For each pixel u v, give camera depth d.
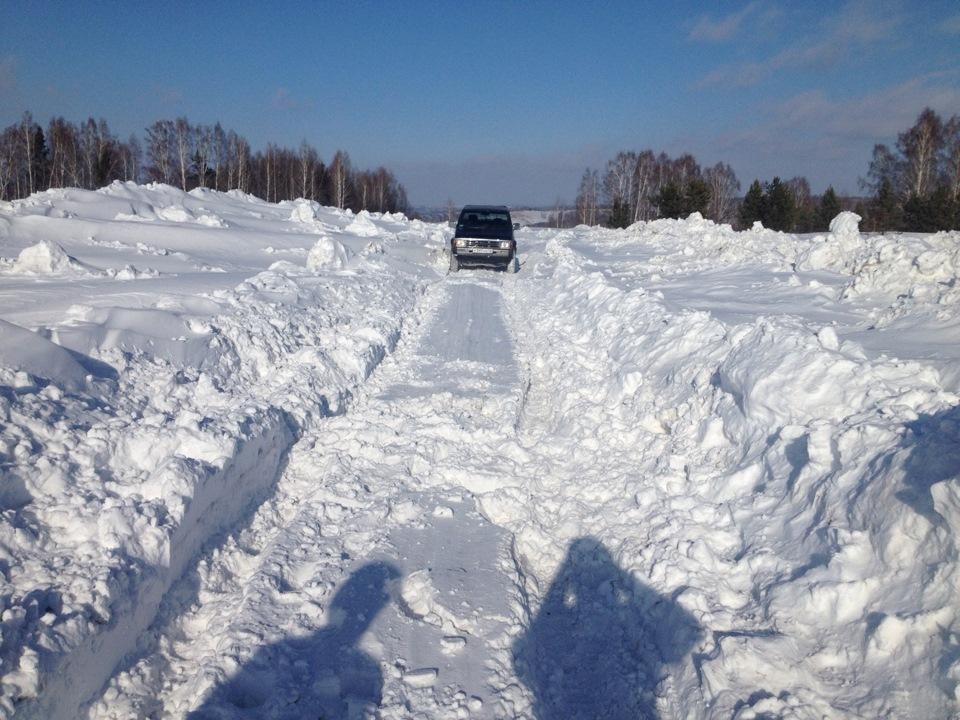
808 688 3.05
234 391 6.82
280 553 4.37
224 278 11.43
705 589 3.84
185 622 3.88
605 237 31.00
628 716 3.38
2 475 4.07
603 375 8.11
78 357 6.05
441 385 8.34
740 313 9.30
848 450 3.96
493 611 3.92
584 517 5.20
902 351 6.45
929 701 2.72
